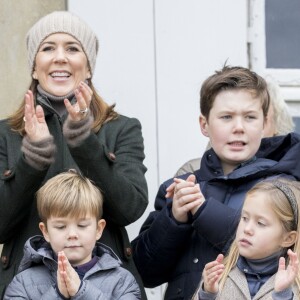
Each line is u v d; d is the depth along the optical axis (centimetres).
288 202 789
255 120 852
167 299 857
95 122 880
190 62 1053
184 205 831
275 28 1071
